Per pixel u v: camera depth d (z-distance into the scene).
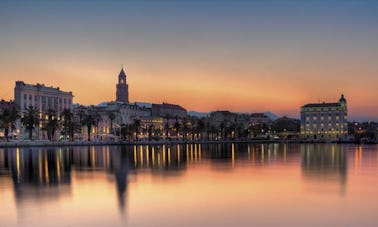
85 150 131.12
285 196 34.81
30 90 196.75
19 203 31.92
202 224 25.69
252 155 97.56
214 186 40.50
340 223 25.97
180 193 36.47
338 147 165.00
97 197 34.47
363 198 33.75
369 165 65.12
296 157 88.19
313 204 31.45
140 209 29.75
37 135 195.50
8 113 164.88
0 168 61.06
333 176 48.91
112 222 26.14
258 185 41.25
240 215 27.95
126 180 45.62
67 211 29.09
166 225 25.50
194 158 85.50
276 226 25.31
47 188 39.47
